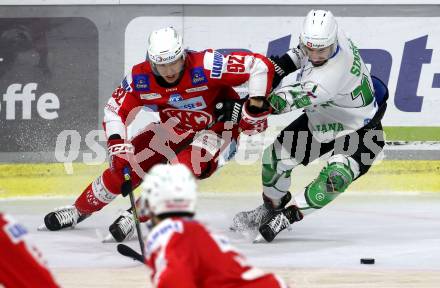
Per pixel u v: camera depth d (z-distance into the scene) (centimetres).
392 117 2194
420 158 2195
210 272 842
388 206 2053
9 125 2183
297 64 1702
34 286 802
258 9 2170
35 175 2183
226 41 2181
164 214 860
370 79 1703
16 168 2183
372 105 1711
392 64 2184
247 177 2177
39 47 2181
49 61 2183
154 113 2138
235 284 843
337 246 1669
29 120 2184
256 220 1798
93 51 2184
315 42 1545
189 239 837
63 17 2177
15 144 2183
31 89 2184
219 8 2170
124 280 1402
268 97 1608
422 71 2184
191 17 2175
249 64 1577
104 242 1686
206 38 2178
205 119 1659
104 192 1720
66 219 1783
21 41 2177
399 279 1412
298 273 1452
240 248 1650
